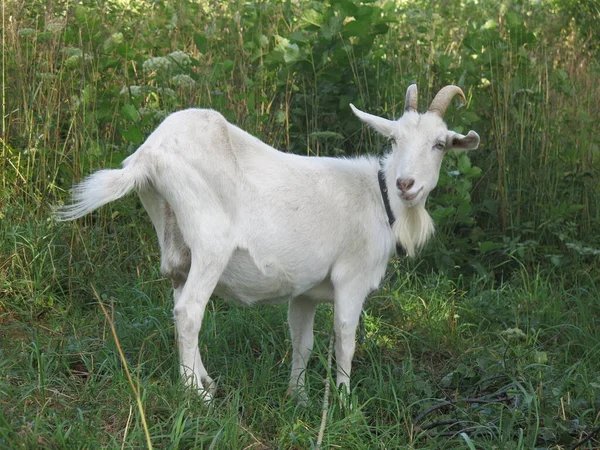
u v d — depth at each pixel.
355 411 3.90
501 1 7.93
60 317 4.91
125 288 5.23
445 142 4.24
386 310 5.53
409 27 7.41
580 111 6.80
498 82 6.75
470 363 4.85
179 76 5.50
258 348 4.91
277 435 3.77
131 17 6.75
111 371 4.02
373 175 4.41
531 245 6.22
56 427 3.35
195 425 3.56
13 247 5.20
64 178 5.61
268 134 6.11
